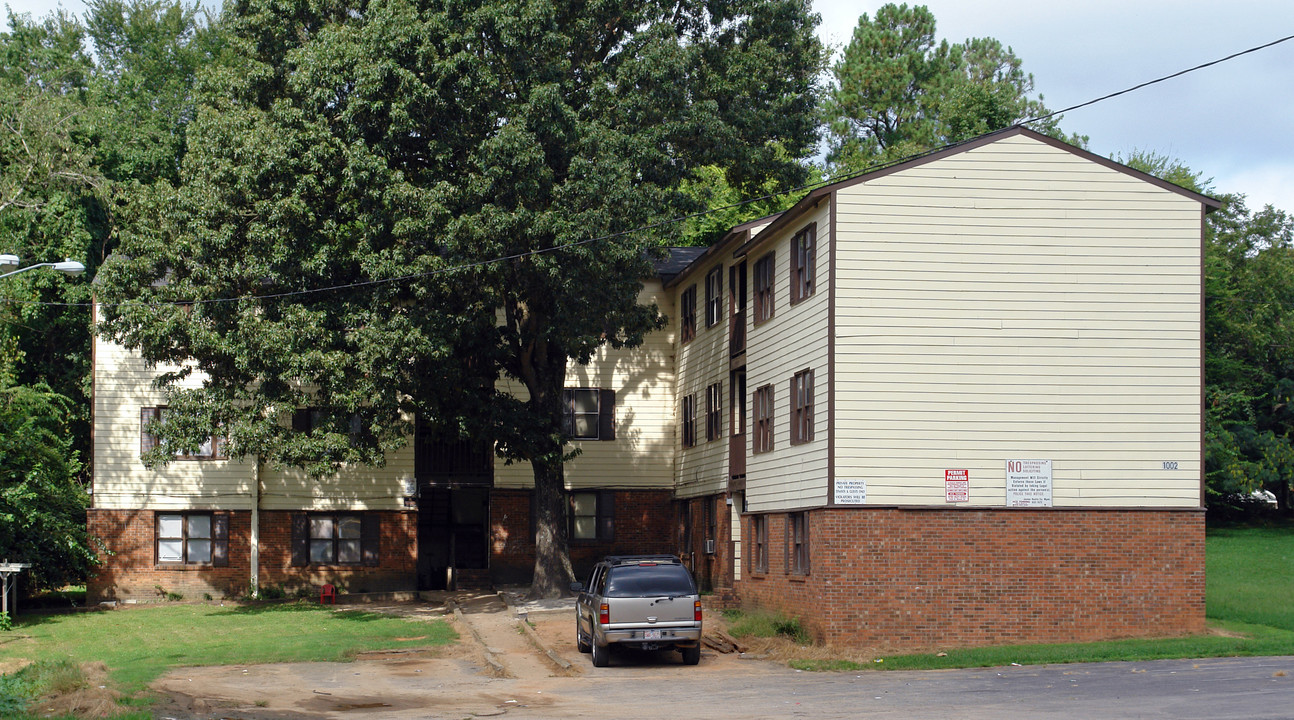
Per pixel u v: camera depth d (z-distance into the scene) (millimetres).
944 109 60781
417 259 27375
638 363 39812
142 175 48344
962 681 18562
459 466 38500
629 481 39312
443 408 31625
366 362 27875
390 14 27234
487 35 28016
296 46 30516
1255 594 29141
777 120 35500
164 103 53469
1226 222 50188
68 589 39594
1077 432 24125
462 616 30203
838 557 23391
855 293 23969
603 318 29719
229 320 29188
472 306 29203
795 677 19844
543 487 33812
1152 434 24266
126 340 30297
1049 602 23672
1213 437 43906
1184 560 24031
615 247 27750
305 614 32000
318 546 37156
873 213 24188
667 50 30172
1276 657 20578
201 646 25500
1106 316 24391
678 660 22719
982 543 23672
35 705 15852
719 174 56156
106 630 28875
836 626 23234
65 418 41469
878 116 68375
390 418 29422
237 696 18297
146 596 36062
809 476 25047
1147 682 17625
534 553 38656
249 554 36750
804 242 26250
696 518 36375
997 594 23594
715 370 34531
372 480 37469
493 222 26828
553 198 27984
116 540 36188
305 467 30969
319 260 28312
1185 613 23922
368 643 25750
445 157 27672
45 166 38406
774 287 28500
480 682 19984
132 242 29625
